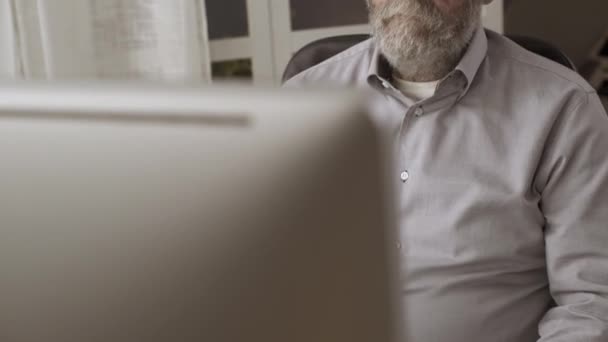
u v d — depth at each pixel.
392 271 0.38
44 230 0.41
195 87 0.38
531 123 1.27
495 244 1.26
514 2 2.95
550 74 1.32
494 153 1.28
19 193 0.41
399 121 1.34
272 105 0.37
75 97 0.39
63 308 0.42
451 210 1.28
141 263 0.40
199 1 2.11
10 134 0.40
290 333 0.40
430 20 1.32
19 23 1.95
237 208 0.38
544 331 1.21
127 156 0.39
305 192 0.38
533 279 1.28
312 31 2.28
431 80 1.42
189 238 0.39
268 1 2.26
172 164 0.39
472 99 1.31
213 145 0.38
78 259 0.41
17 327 0.43
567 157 1.24
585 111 1.26
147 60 2.09
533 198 1.27
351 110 0.37
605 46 2.87
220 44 2.28
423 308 1.29
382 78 1.38
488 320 1.26
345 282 0.38
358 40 1.56
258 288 0.39
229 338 0.41
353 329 0.39
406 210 1.31
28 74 1.97
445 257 1.27
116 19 2.05
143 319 0.41
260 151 0.38
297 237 0.38
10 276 0.42
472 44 1.32
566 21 2.94
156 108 0.38
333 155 0.37
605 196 1.23
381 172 0.37
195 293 0.40
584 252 1.22
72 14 1.99
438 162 1.30
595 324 1.16
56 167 0.40
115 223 0.40
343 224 0.37
